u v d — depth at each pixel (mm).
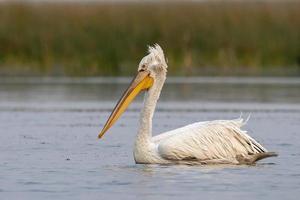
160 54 12844
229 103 21703
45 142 15016
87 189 10539
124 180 11109
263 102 21891
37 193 10312
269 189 10516
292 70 32719
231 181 11008
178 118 18562
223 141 12383
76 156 13375
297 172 11719
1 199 9953
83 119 18609
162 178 11211
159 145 12344
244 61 33500
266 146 14375
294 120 18172
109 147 14414
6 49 34031
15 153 13703
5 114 19562
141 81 12758
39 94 24359
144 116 12484
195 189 10484
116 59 32625
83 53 33344
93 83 28094
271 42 34062
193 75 30891
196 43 34000
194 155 12234
